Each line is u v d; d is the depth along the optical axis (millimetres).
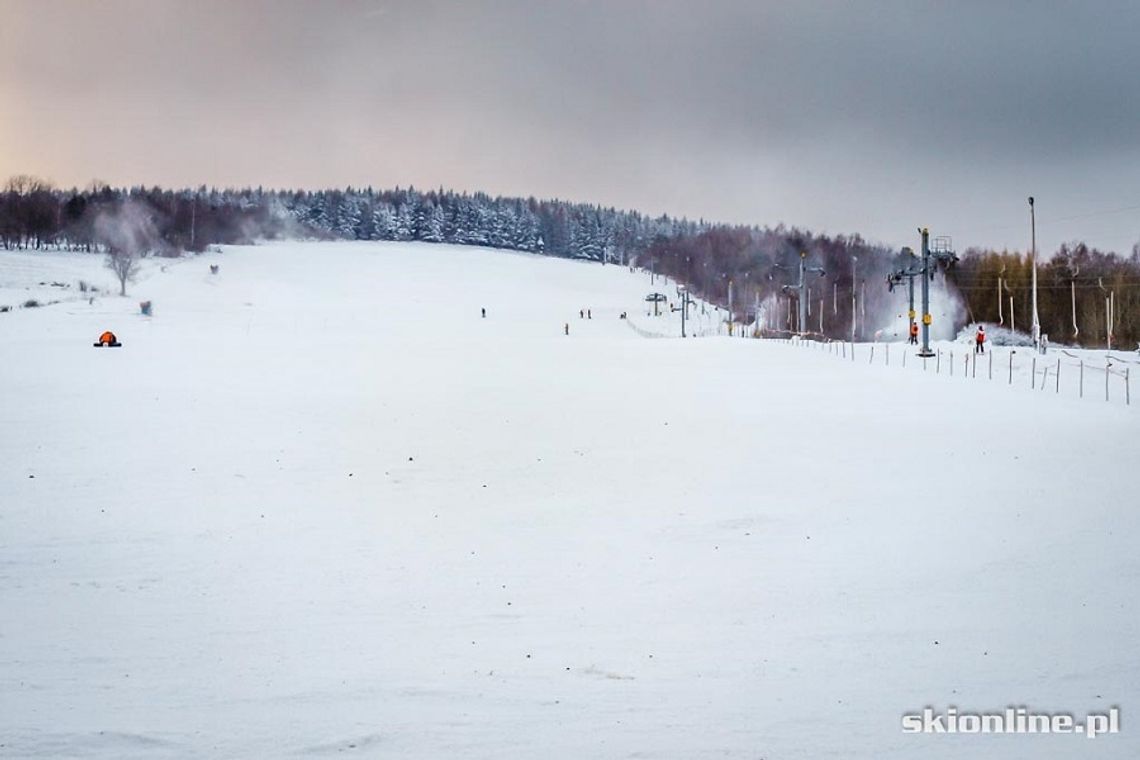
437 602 16359
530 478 26781
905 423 34844
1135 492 23656
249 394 42531
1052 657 13438
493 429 34250
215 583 17484
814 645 14070
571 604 16219
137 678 12641
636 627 14977
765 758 10320
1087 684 12453
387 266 188375
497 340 77312
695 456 29516
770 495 24469
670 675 12875
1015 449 29516
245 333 87375
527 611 15859
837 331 146000
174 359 57656
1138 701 11883
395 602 16375
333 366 54812
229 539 20672
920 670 13008
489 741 10711
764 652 13781
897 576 17641
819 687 12414
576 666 13234
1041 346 70000
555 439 32406
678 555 19328
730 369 54750
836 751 10508
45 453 29656
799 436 32562
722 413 37781
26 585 17266
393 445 31406
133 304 114438
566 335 108812
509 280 183000
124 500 24094
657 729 11070
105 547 19953
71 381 46281
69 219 191000
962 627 14797
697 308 172000
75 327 86562
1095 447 29547
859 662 13344
